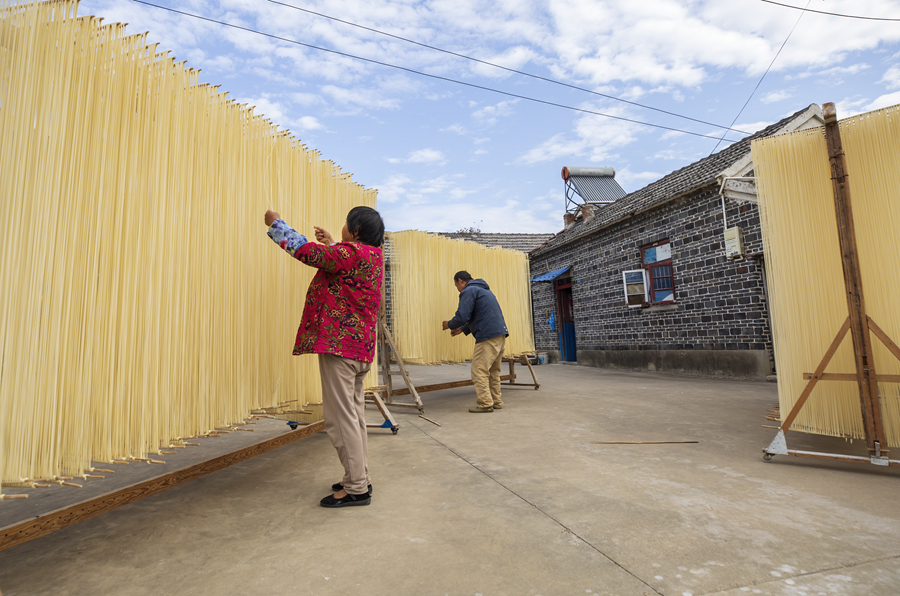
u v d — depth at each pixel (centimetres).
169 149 202
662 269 873
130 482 269
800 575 143
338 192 347
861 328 254
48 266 152
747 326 711
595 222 1141
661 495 217
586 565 152
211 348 220
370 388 376
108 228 174
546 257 1290
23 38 148
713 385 638
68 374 160
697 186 769
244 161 248
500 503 210
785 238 288
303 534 182
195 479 259
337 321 210
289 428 423
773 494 216
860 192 267
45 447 150
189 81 214
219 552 168
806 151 283
